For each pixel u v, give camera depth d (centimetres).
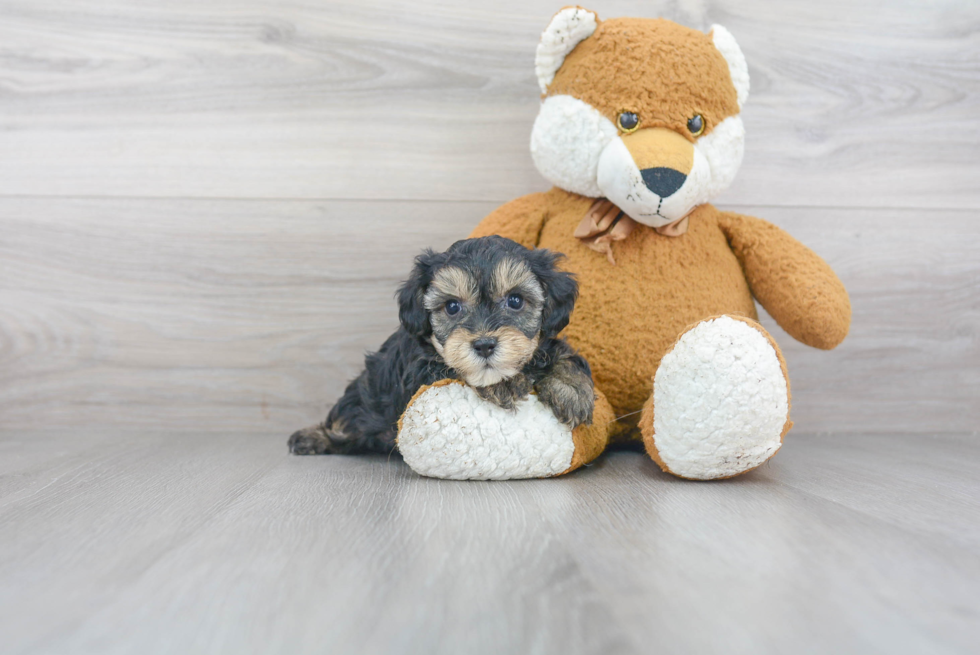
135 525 120
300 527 118
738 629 79
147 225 217
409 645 76
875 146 222
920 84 222
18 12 211
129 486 149
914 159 223
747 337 142
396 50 216
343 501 135
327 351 220
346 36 215
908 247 224
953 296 224
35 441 203
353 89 216
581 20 172
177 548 108
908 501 136
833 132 221
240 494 141
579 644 76
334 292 219
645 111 167
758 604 86
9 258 215
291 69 215
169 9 212
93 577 96
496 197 220
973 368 225
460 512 127
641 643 76
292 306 219
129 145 215
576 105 172
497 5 215
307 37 215
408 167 218
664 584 92
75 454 184
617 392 177
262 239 218
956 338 225
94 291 217
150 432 218
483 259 150
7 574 97
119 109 214
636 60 167
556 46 176
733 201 221
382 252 219
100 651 75
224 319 219
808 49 219
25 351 217
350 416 184
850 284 223
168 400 220
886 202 223
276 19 214
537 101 218
